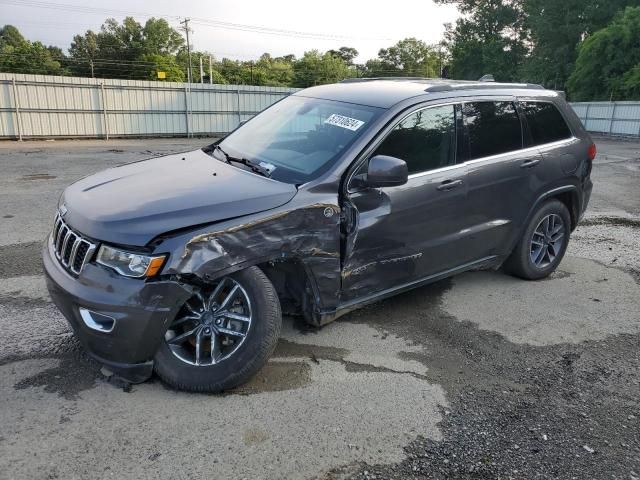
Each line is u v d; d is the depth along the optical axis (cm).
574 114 543
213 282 311
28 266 532
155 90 2484
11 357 349
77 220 313
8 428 279
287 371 349
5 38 10269
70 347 364
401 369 361
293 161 376
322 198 344
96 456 263
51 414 293
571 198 543
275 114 464
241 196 322
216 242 300
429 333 416
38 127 2238
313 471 262
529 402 332
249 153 409
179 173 372
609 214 867
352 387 335
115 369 306
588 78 4050
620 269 583
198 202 313
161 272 289
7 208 793
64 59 8850
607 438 300
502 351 395
